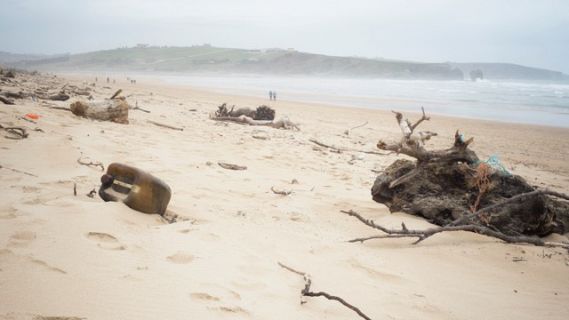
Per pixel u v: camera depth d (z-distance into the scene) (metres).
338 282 3.77
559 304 3.80
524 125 29.91
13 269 2.84
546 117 37.06
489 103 53.44
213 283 3.24
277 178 8.22
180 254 3.64
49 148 7.12
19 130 8.05
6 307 2.41
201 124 15.66
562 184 11.35
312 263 4.14
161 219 4.66
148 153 8.45
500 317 3.49
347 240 5.06
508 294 3.94
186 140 11.17
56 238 3.46
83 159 6.87
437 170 5.99
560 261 4.77
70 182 5.48
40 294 2.61
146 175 4.64
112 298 2.74
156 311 2.71
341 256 4.42
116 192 4.89
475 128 27.19
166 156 8.53
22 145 7.11
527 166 14.69
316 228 5.37
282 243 4.57
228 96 47.66
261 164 9.50
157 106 22.11
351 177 9.14
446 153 5.95
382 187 6.41
